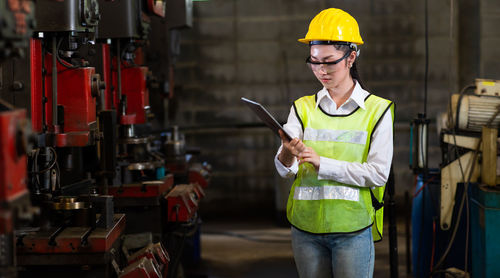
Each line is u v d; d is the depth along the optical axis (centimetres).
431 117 602
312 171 205
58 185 231
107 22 310
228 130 615
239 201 620
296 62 607
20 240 199
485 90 329
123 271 212
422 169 361
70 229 210
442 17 593
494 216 300
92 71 234
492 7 578
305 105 211
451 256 345
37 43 223
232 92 613
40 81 224
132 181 311
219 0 606
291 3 603
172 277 324
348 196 200
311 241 205
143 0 322
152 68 466
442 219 335
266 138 614
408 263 392
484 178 313
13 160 139
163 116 602
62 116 228
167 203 314
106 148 274
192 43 611
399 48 600
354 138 202
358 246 200
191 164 453
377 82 605
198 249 430
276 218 591
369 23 600
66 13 220
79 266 204
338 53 198
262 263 434
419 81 600
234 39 609
